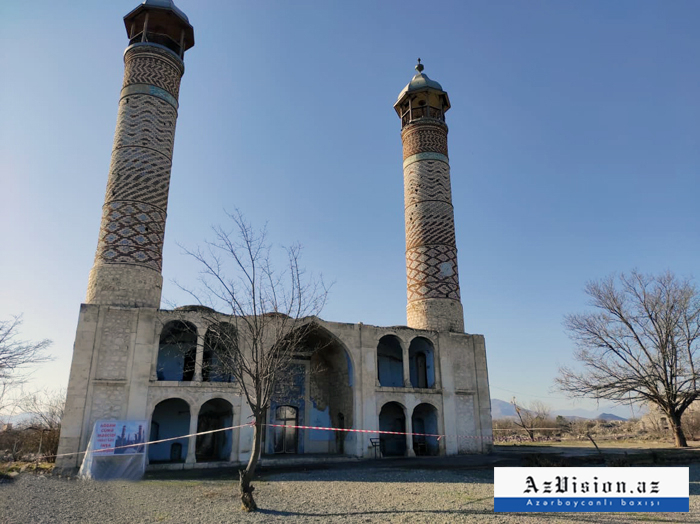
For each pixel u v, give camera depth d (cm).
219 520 1086
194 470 2097
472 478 1766
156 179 2584
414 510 1177
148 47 2784
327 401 2977
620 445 3406
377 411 2672
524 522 1044
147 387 2198
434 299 3061
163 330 2538
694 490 1466
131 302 2325
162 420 2523
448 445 2766
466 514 1126
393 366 3156
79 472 1864
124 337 2231
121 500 1348
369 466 2205
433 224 3203
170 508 1229
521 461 2272
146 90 2700
